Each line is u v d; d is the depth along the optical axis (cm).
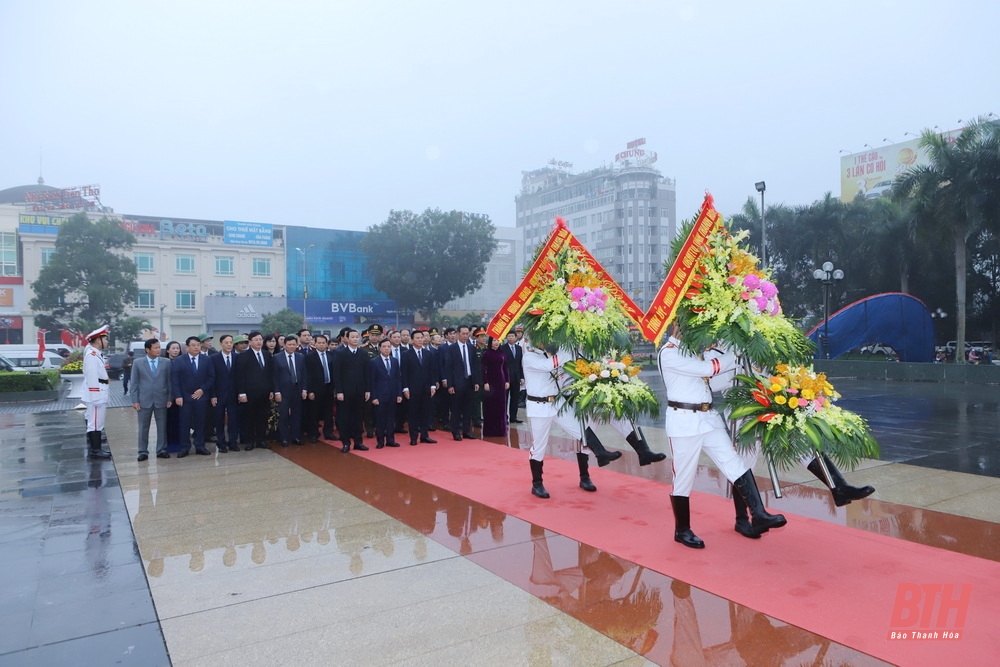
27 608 382
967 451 834
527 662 311
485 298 6450
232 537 511
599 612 364
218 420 882
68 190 4956
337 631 347
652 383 2006
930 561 434
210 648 331
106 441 1034
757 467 740
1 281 4491
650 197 6462
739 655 312
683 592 388
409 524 538
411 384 912
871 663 302
